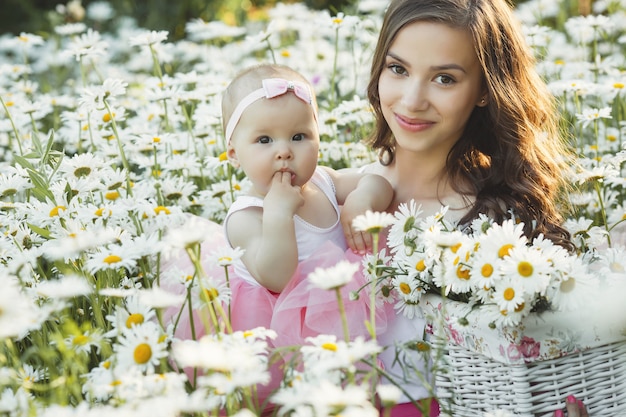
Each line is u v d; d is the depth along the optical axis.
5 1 5.57
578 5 4.50
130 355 1.40
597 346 1.55
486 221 1.74
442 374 1.67
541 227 1.98
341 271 1.32
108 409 1.22
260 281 1.83
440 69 1.89
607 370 1.59
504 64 2.01
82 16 5.02
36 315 1.41
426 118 1.92
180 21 5.55
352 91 3.25
